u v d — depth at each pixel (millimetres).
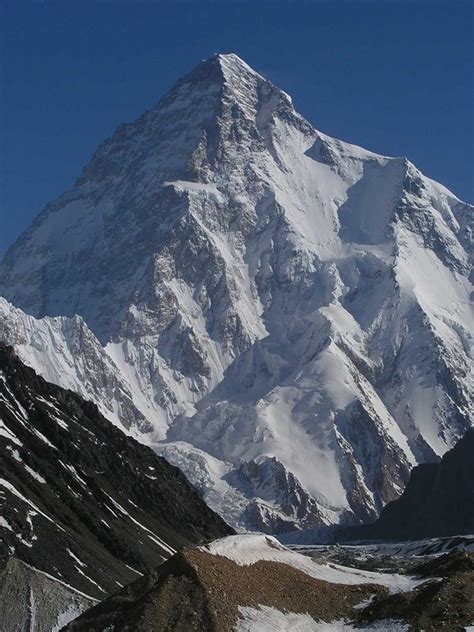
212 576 93562
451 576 98875
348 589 99375
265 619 91500
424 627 92500
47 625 116062
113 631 89062
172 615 89438
